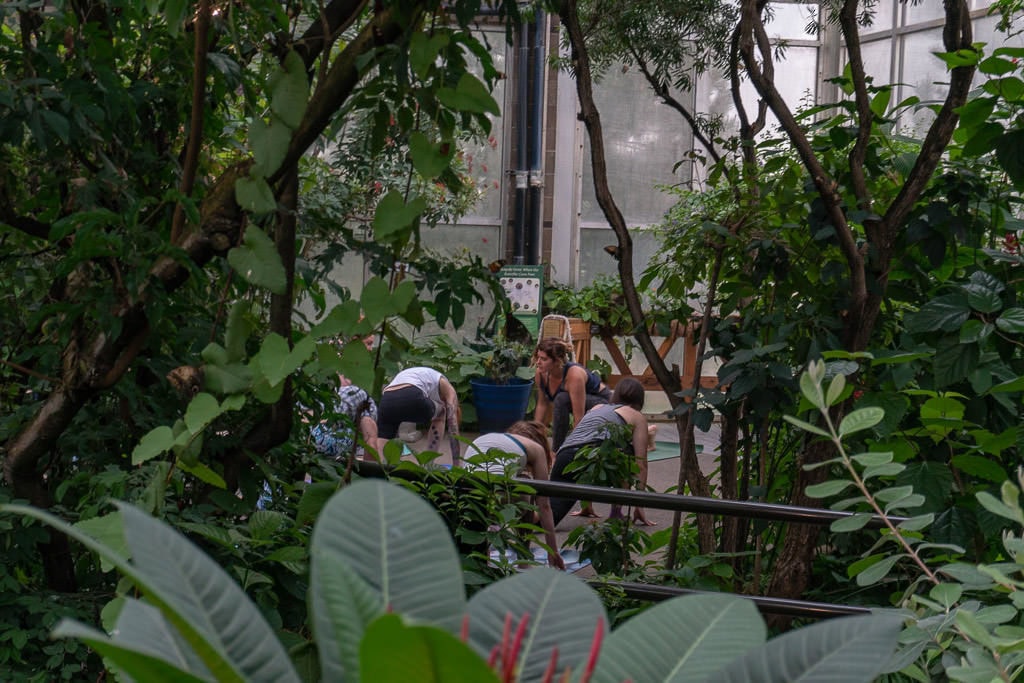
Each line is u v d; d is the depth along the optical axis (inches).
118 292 69.4
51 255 86.4
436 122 64.4
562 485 88.9
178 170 84.4
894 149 115.0
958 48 92.1
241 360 62.6
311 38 68.3
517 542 90.0
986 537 88.6
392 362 61.2
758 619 22.0
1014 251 112.2
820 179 92.4
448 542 22.1
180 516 73.2
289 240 69.9
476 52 67.4
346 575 19.6
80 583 82.9
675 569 116.3
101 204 79.4
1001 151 89.6
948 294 98.1
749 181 114.8
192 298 88.7
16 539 73.5
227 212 66.7
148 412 84.9
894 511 87.8
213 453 79.3
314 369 58.7
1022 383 80.4
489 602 22.8
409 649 14.9
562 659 21.5
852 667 19.3
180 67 79.7
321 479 92.2
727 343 108.7
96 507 71.8
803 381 53.4
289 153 64.2
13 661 71.1
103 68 74.0
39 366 79.2
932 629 52.6
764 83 93.0
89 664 72.8
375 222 59.9
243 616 20.4
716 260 111.7
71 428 82.0
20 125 69.0
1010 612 51.6
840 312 106.3
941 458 98.1
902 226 102.7
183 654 20.4
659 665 21.3
